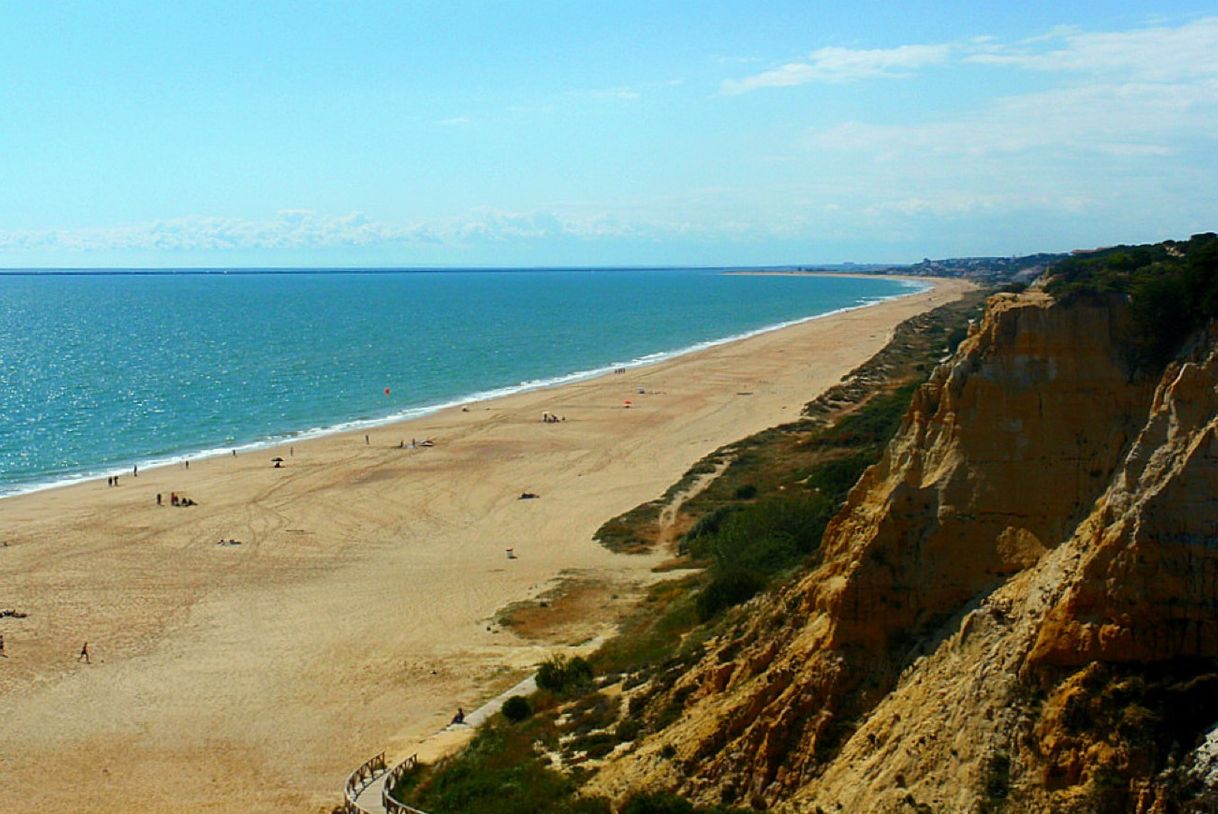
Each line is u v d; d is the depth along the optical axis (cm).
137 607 5981
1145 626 2070
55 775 3972
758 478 8194
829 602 2706
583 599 5847
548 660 4766
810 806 2348
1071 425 2539
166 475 9488
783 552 5062
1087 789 1986
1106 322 2573
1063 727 2058
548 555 6856
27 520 7912
